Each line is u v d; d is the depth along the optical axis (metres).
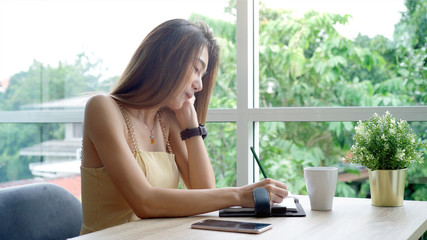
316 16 2.22
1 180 2.86
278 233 1.04
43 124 2.75
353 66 2.16
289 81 2.26
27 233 1.47
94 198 1.51
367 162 1.41
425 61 2.03
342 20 2.18
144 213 1.29
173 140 1.76
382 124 1.43
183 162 1.74
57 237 1.57
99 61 2.63
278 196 1.33
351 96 2.16
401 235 1.04
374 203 1.40
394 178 1.38
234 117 2.22
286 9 2.27
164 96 1.53
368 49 2.13
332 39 2.19
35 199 1.53
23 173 2.81
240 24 2.20
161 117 1.73
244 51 2.19
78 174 2.68
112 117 1.44
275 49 2.28
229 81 2.32
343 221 1.18
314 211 1.32
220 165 2.32
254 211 1.27
